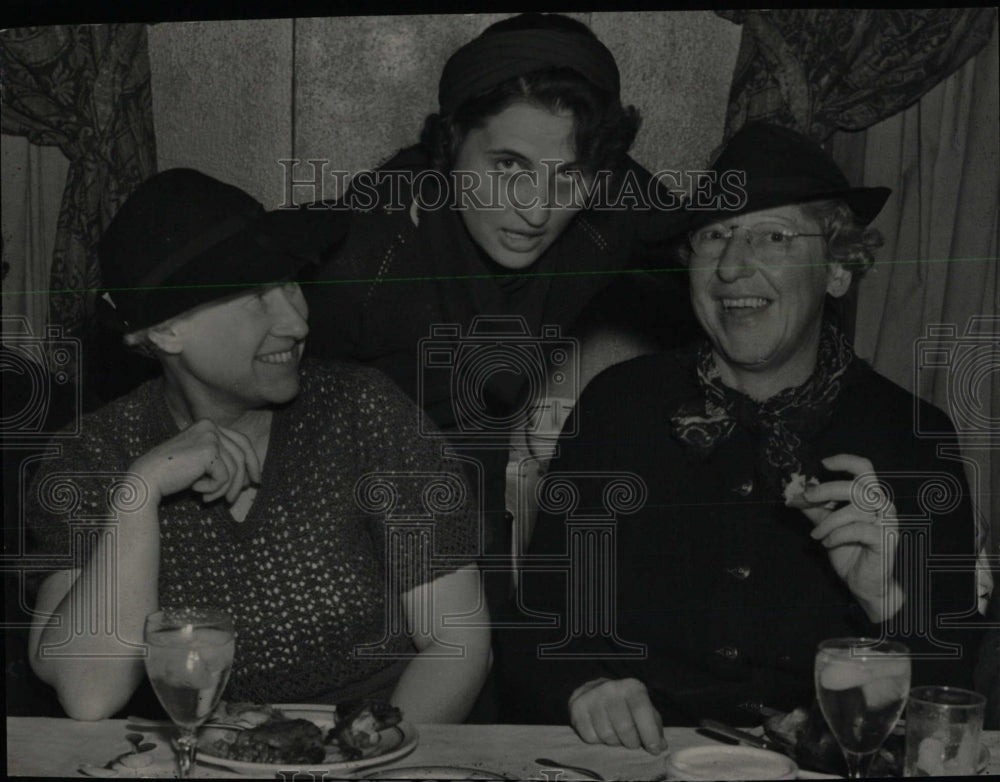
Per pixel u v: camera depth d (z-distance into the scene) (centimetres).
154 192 161
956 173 226
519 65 204
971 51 220
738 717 169
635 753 116
